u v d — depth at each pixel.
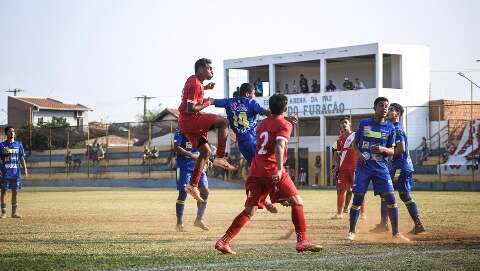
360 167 11.18
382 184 11.00
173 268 7.74
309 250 8.62
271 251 9.34
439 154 42.59
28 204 24.36
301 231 8.73
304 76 58.41
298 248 8.64
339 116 52.88
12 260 8.51
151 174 55.97
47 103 88.75
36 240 11.10
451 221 14.54
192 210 20.20
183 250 9.53
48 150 62.53
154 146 56.47
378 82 50.03
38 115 87.06
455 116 50.84
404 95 51.59
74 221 15.69
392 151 11.09
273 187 8.73
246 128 10.87
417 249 9.48
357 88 52.28
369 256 8.71
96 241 10.91
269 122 8.77
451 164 41.94
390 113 12.04
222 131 10.70
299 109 53.84
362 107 50.78
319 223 14.68
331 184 51.28
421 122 51.34
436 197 28.42
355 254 8.95
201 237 11.62
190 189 10.73
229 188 48.31
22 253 9.24
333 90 52.44
